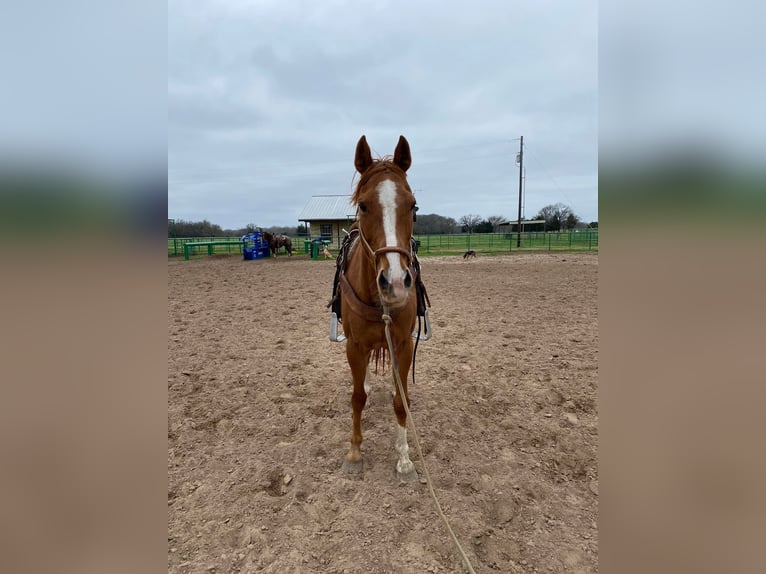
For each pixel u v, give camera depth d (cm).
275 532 257
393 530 257
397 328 287
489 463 326
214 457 339
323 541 251
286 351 609
